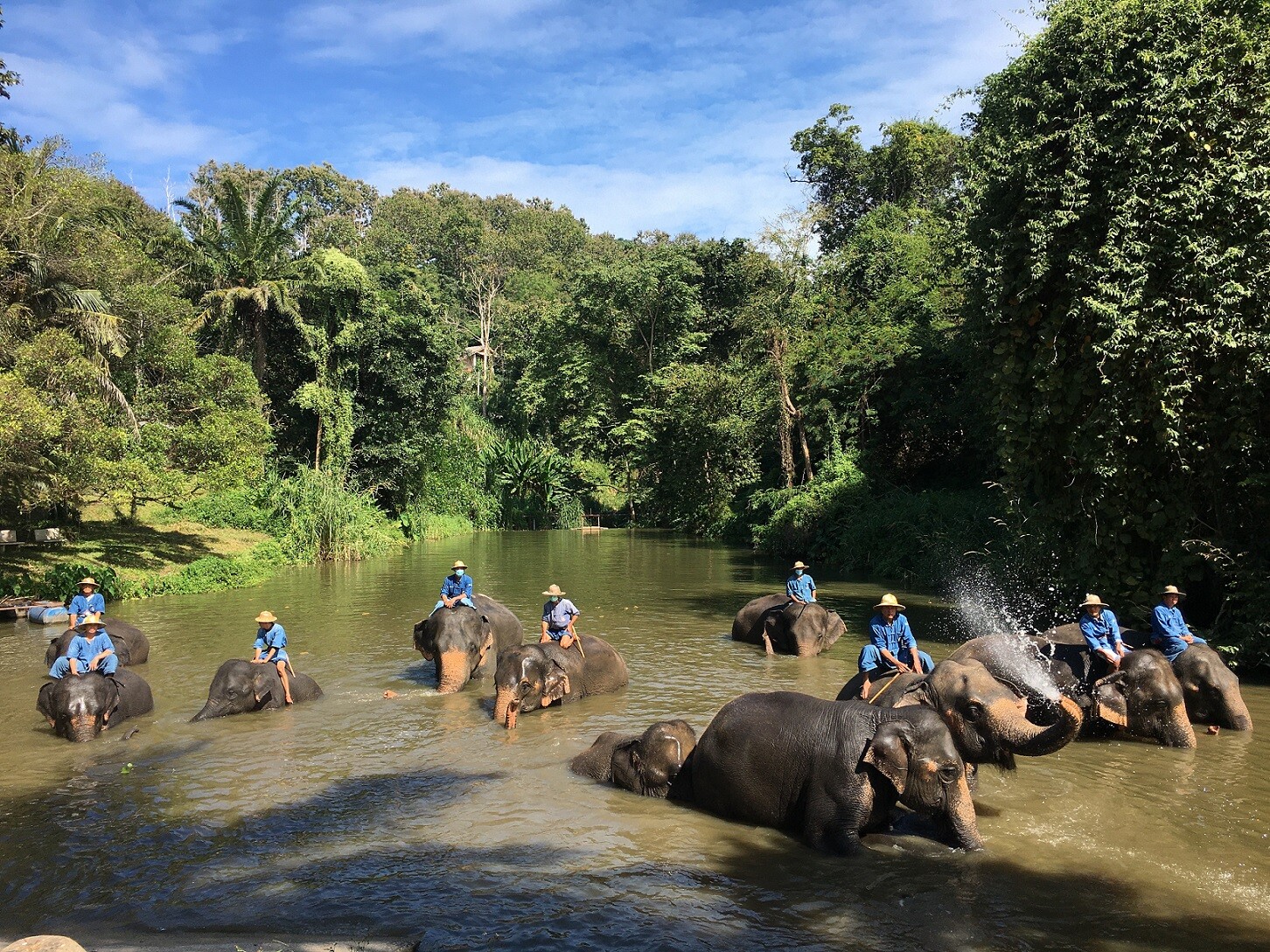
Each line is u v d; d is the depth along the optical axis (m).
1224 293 11.00
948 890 5.45
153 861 6.00
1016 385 13.38
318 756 8.35
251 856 6.07
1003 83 13.84
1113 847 6.08
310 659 12.90
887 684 7.34
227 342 35.56
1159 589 11.94
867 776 6.04
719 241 53.22
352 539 30.08
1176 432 11.34
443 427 45.31
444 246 79.81
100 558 23.28
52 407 19.42
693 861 5.92
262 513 32.09
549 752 8.44
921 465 30.11
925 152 41.06
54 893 5.53
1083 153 12.28
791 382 32.62
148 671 12.17
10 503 21.97
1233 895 5.37
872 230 34.75
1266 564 11.25
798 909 5.21
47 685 9.25
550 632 10.64
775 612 13.73
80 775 7.87
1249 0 11.84
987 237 13.65
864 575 23.38
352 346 37.97
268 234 36.50
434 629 11.48
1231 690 8.88
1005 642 8.53
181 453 25.77
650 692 10.77
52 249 22.98
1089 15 12.52
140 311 25.92
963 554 19.86
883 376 29.52
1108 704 8.42
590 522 53.12
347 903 5.34
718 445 40.69
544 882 5.61
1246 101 11.47
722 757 6.73
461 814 6.83
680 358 51.31
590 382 53.66
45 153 24.27
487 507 49.62
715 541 38.38
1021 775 7.57
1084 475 12.74
